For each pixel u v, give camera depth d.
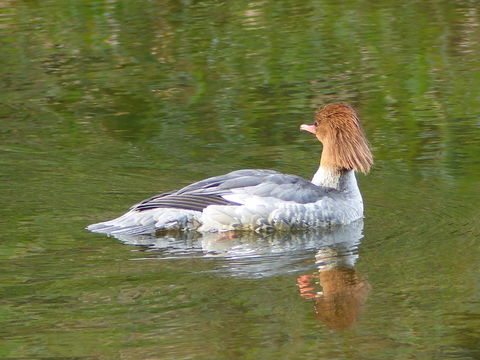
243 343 9.36
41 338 9.42
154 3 24.12
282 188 12.94
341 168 13.52
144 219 12.55
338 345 9.35
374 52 20.53
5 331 9.57
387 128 16.67
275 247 12.05
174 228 12.65
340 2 24.12
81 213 13.09
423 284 10.72
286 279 10.89
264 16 23.12
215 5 24.03
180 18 23.06
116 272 11.03
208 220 12.69
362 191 14.14
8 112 17.72
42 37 21.73
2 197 13.69
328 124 13.61
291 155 15.60
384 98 18.06
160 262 11.38
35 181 14.40
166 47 21.14
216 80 19.22
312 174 14.80
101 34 21.97
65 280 10.77
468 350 9.25
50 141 16.28
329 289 10.59
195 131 16.70
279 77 19.23
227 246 12.09
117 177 14.59
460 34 21.45
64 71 19.84
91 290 10.52
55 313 9.95
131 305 10.14
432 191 13.96
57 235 12.23
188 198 12.77
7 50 20.95
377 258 11.53
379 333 9.62
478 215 12.91
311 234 12.63
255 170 13.37
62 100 18.28
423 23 22.33
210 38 21.62
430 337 9.50
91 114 17.59
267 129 16.73
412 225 12.68
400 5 23.69
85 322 9.77
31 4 23.97
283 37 21.58
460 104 17.64
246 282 10.77
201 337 9.49
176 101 18.16
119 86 18.97
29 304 10.14
